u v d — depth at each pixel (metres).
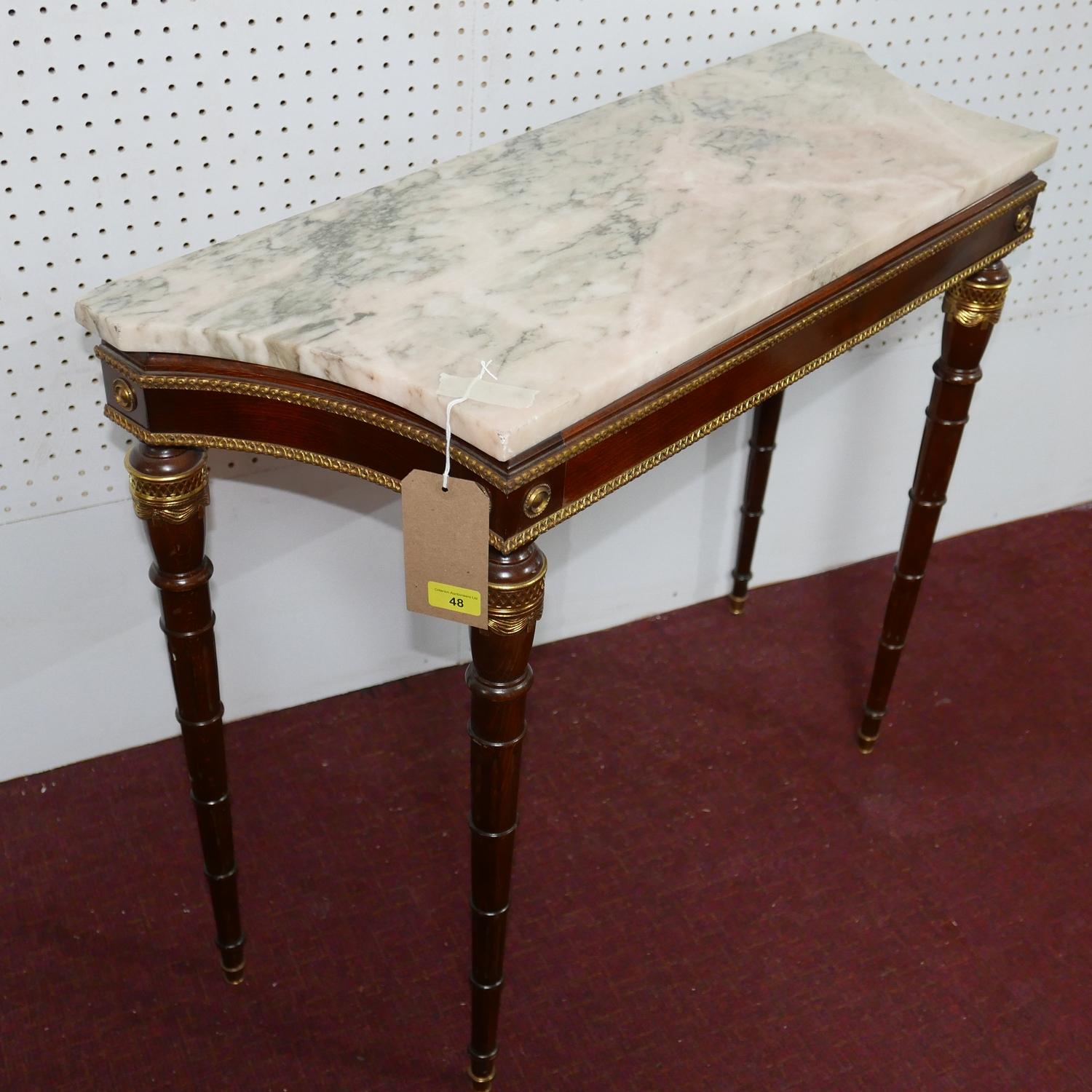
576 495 1.29
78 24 1.63
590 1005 1.86
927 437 1.99
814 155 1.71
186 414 1.38
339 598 2.27
